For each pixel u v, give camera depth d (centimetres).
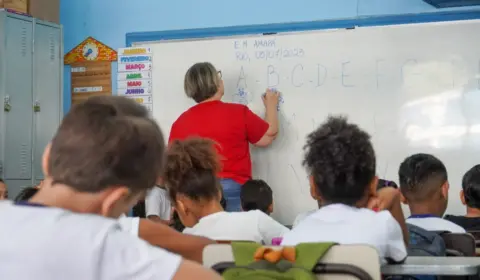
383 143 360
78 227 85
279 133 375
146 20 409
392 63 360
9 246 83
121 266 83
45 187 94
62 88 407
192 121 354
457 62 352
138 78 404
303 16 380
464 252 204
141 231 146
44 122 395
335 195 159
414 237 201
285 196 373
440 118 353
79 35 423
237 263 130
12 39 376
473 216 254
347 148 157
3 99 371
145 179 94
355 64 365
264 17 386
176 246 146
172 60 397
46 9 403
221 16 394
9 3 380
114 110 95
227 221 203
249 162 361
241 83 383
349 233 152
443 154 352
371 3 370
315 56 371
